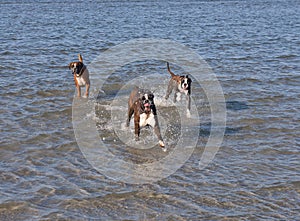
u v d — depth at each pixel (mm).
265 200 7508
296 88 13594
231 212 7168
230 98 12742
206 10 35875
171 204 7406
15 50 18391
